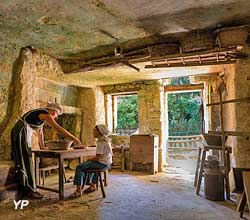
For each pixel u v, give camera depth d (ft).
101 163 13.32
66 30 12.07
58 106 14.25
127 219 10.14
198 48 12.26
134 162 20.68
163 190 14.66
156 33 12.37
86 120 22.95
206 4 9.50
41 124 13.58
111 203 12.25
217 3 9.43
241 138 12.39
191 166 27.45
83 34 12.59
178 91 22.56
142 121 22.29
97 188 14.74
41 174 16.58
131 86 22.81
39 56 15.44
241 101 12.19
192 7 9.71
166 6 9.61
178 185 15.93
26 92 14.75
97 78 20.61
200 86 21.83
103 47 14.52
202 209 11.31
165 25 11.41
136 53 14.48
